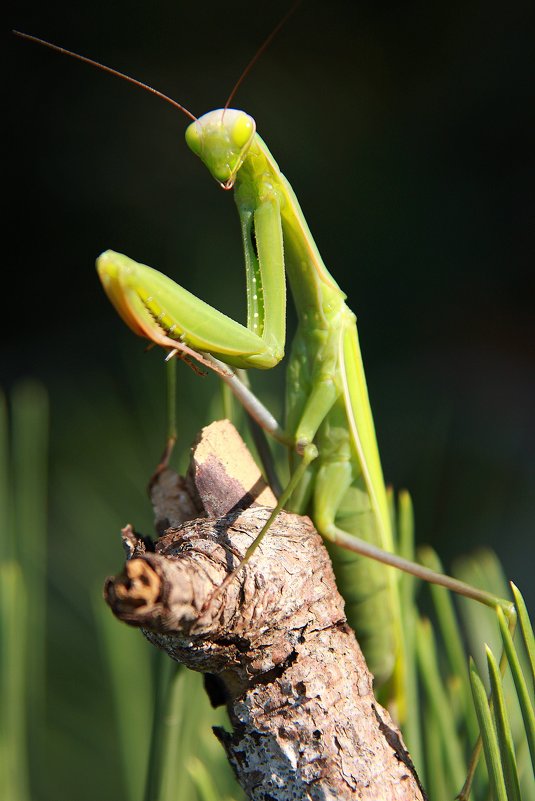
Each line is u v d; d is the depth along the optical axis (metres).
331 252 0.55
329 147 0.59
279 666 0.26
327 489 0.30
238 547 0.26
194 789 0.27
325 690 0.26
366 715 0.26
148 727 0.27
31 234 0.64
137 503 0.30
